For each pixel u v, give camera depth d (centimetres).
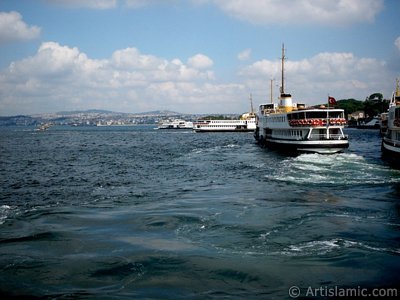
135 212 3394
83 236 2725
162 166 6775
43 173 6041
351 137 16550
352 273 2072
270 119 9844
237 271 2105
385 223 2942
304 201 3725
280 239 2594
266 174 5428
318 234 2688
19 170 6406
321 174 5253
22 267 2195
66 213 3388
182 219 3103
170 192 4369
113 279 2044
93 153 9731
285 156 7788
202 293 1889
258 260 2242
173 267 2164
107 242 2589
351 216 3155
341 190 4225
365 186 4412
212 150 10144
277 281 1997
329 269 2122
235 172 5788
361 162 6369
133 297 1859
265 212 3306
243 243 2523
